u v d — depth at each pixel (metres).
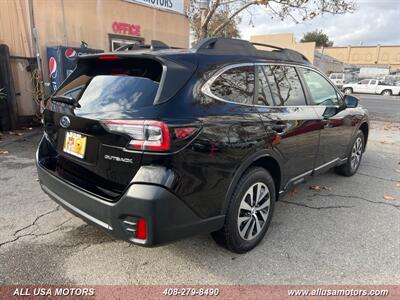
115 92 2.50
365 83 30.92
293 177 3.54
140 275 2.65
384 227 3.53
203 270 2.73
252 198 2.94
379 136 8.92
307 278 2.67
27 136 6.93
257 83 3.04
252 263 2.84
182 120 2.27
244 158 2.72
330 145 4.16
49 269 2.68
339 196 4.35
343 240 3.24
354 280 2.65
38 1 7.55
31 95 7.82
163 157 2.18
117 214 2.27
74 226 3.34
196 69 2.52
